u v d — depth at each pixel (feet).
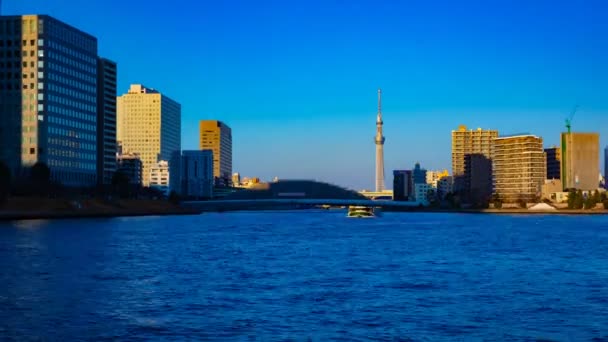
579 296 240.73
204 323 193.06
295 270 317.63
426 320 198.08
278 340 174.40
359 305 221.05
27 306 217.97
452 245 478.59
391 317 201.98
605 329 187.93
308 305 220.84
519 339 176.86
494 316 204.23
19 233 592.60
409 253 409.90
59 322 194.08
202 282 274.57
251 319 198.49
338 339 175.52
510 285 267.39
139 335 178.81
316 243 498.69
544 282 276.21
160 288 257.34
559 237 574.56
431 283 272.72
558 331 185.57
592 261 361.92
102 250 420.77
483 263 350.43
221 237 570.05
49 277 287.69
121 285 264.93
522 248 449.48
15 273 300.20
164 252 411.34
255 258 375.86
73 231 632.79
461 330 186.09
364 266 335.06
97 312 208.13
